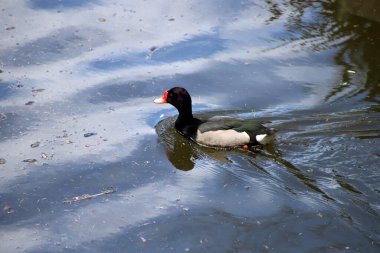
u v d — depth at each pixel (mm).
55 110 14594
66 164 12703
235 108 14750
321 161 12430
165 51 17281
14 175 12297
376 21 19156
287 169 12305
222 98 15211
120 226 10930
